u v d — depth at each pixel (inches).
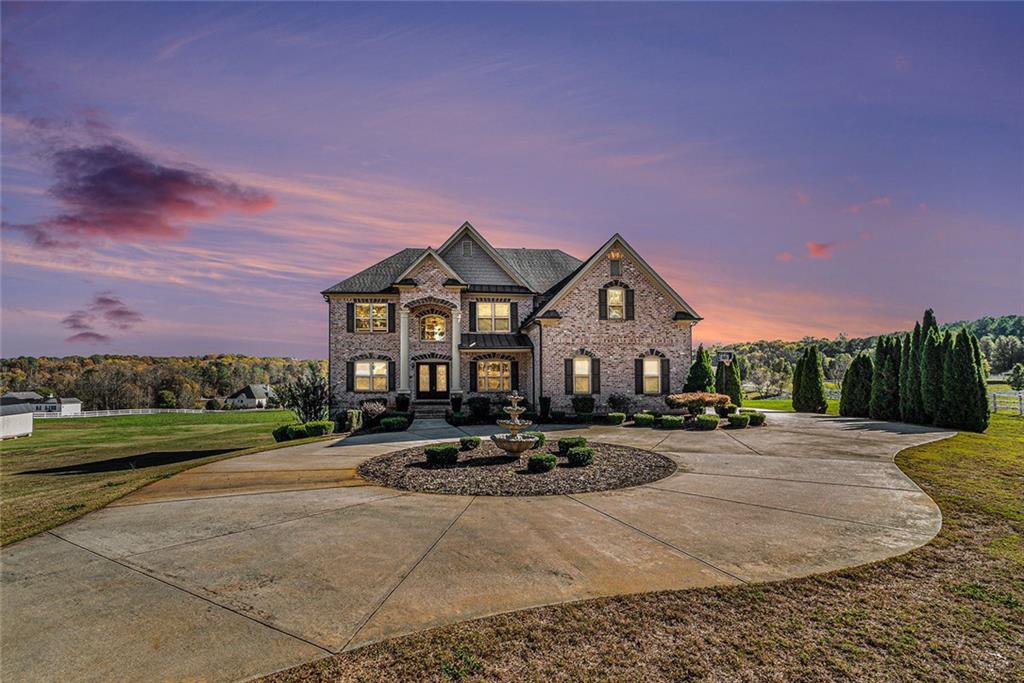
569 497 376.8
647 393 983.6
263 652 176.6
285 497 387.2
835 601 207.6
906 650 172.2
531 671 162.7
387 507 354.3
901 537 282.4
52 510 365.4
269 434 1216.8
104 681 162.7
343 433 775.1
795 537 285.1
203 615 203.0
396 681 159.2
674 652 172.1
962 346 763.4
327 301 1045.8
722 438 682.8
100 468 634.8
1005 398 1072.8
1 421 1197.1
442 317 1050.1
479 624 192.4
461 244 1094.4
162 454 809.5
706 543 276.7
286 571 245.3
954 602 205.8
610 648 175.5
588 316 974.4
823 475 446.0
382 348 1032.2
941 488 391.2
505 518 325.7
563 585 225.0
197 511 352.8
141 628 193.9
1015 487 392.5
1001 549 261.9
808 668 162.4
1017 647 173.8
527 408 1005.8
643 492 390.0
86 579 239.5
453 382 1011.3
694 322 997.2
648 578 231.5
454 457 503.8
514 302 1078.4
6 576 244.5
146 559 263.7
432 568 245.9
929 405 815.1
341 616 200.5
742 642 178.1
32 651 179.8
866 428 785.6
